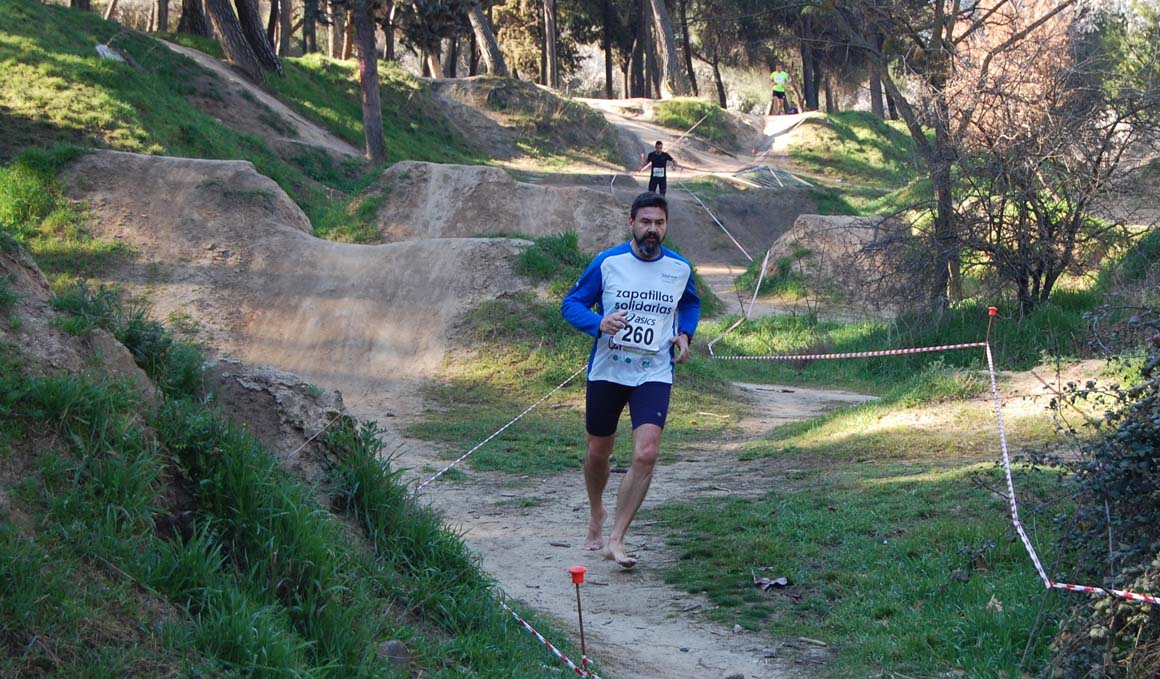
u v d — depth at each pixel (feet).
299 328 50.24
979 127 48.49
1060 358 35.78
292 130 105.50
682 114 161.48
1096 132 46.57
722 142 160.45
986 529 19.27
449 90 143.84
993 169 48.08
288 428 15.89
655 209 19.47
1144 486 13.96
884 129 161.68
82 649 9.79
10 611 9.68
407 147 121.29
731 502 25.03
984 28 55.88
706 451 34.22
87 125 80.12
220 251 55.31
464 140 135.74
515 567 20.79
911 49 56.95
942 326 50.08
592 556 21.43
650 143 151.74
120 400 12.98
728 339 65.36
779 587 18.66
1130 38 71.15
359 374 46.80
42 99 80.48
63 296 14.92
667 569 20.22
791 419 41.70
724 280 99.30
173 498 12.81
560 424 39.32
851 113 164.25
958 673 14.25
